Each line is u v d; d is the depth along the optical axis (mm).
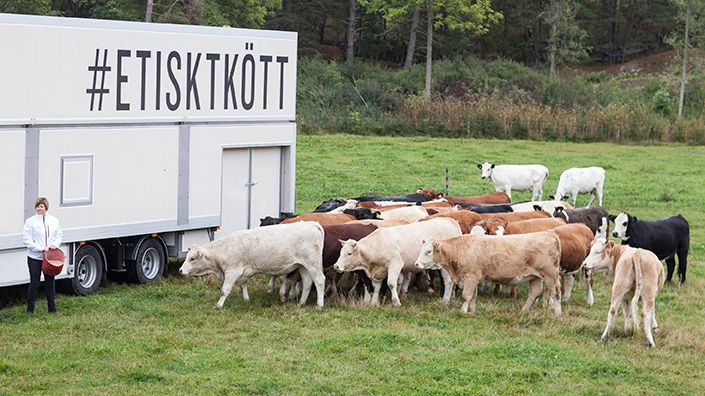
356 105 53969
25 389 10844
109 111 15719
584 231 16109
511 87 60219
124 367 11695
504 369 11961
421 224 16141
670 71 65438
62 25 14883
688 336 13961
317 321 14375
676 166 38906
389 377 11547
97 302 15250
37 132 14641
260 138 18656
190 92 17125
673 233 18031
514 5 72938
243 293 15750
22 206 14500
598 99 59125
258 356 12367
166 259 17422
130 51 15984
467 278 15117
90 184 15508
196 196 17391
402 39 69875
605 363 12359
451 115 48938
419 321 14523
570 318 14938
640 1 75500
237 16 58906
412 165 36438
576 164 38469
